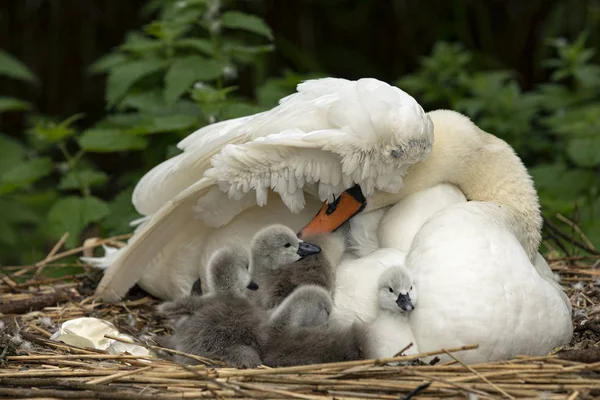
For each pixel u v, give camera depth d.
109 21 24.00
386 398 8.55
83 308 11.52
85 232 18.59
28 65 23.94
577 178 15.38
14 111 23.70
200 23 14.72
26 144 22.66
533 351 9.45
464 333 9.19
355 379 8.84
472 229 9.64
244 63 19.17
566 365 9.05
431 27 23.70
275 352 9.68
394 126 9.61
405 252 10.17
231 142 10.00
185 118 13.45
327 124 9.73
